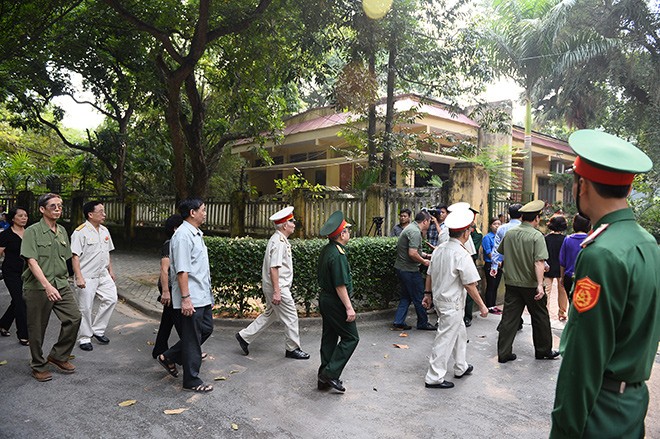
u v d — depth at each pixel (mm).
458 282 4637
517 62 13992
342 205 10461
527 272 5305
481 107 11859
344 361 4352
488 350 5836
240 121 16562
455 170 8383
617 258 1764
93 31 12961
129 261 13609
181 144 11883
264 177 21766
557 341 6336
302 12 9656
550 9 13953
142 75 12922
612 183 1879
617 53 15664
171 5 10375
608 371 1820
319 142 16875
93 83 15945
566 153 19312
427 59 10734
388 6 9578
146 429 3635
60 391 4324
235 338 6156
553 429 1900
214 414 3904
